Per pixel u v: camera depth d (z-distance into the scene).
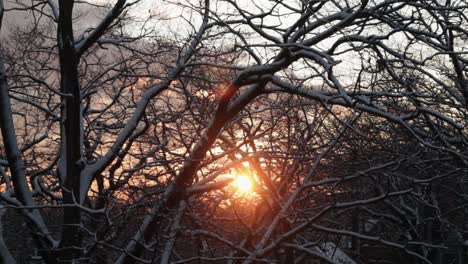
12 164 11.30
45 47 13.64
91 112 14.18
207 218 12.27
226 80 11.57
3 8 11.93
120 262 11.24
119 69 13.20
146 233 11.23
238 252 12.51
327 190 14.35
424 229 20.27
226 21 11.72
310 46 11.30
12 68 13.44
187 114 12.48
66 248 10.31
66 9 10.12
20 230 14.34
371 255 21.05
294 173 13.06
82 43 10.93
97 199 12.28
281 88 11.59
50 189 14.02
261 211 13.55
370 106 11.15
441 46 11.96
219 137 12.30
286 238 11.90
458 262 22.66
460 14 11.38
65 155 11.69
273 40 11.10
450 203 20.00
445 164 14.84
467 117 14.62
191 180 11.48
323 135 15.01
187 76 11.54
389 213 22.38
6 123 11.30
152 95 12.26
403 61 11.41
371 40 10.85
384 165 12.48
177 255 12.96
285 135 13.34
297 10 11.41
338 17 11.27
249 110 13.14
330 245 16.94
